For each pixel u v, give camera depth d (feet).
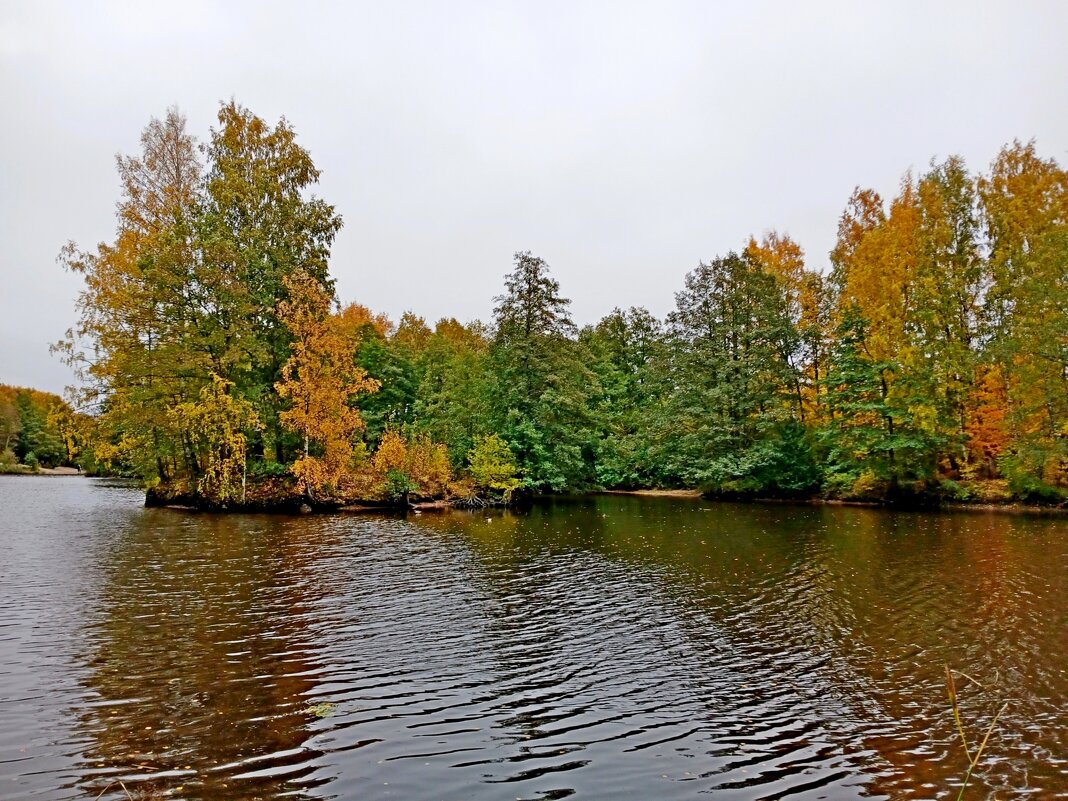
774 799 18.06
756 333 110.22
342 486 91.40
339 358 92.94
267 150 103.30
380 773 19.13
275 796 17.65
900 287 98.73
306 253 103.04
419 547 58.85
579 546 60.13
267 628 33.47
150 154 98.99
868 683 26.89
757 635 33.32
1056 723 22.98
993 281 94.12
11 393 309.22
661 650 31.04
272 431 97.55
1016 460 86.43
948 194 96.73
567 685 26.58
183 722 22.34
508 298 113.50
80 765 19.16
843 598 40.27
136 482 179.32
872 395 100.89
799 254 126.62
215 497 88.48
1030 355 82.94
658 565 50.85
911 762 20.25
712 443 111.86
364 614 36.47
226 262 91.76
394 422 127.75
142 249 91.40
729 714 23.90
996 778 19.21
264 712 23.34
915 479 95.25
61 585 41.98
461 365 129.39
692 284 120.88
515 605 38.91
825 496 106.32
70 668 27.30
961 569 47.88
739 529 71.92
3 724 21.86
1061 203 90.53
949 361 90.99
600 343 162.50
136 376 88.89
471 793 18.11
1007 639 32.12
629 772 19.53
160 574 45.65
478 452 102.94
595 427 131.44
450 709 24.02
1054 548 56.13
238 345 90.79
